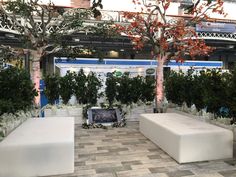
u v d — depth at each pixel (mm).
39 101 6953
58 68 9852
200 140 3863
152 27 7121
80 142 5160
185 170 3539
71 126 4387
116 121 7062
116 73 9516
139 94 7789
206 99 4586
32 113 5980
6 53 6848
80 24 7203
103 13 10969
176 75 7059
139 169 3594
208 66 12336
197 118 5441
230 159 3990
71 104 7664
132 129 6527
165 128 4344
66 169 3385
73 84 7438
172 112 6832
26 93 5270
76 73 7977
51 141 3338
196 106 5609
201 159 3883
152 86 7910
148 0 9391
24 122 4773
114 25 8539
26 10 6449
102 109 7180
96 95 7594
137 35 7727
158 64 7504
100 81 7805
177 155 3861
